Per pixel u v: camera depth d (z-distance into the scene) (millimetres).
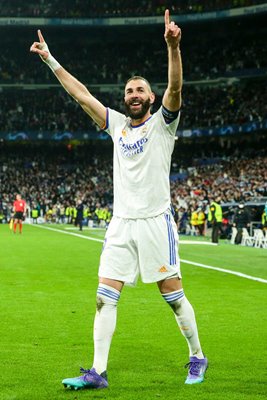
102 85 74875
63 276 15727
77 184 69375
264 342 7867
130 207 5969
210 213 31531
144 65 75062
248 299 11766
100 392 5598
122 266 5918
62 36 76625
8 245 27828
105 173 70500
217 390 5688
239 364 6711
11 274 16094
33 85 75188
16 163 73125
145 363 6785
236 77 67188
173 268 5957
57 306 10828
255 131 63531
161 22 70688
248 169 56375
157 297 12023
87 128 71438
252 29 70188
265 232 30375
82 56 76875
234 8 66250
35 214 60531
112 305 5848
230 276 15969
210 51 72500
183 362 6832
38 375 6188
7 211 63344
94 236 36812
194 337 6027
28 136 71500
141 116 5992
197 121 67312
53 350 7340
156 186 5973
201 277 15719
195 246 28859
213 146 68500
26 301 11422
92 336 8195
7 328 8734
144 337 8188
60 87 75250
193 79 71000
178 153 69562
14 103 74188
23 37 75750
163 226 5957
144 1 72562
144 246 5902
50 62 6414
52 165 73000
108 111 6254
